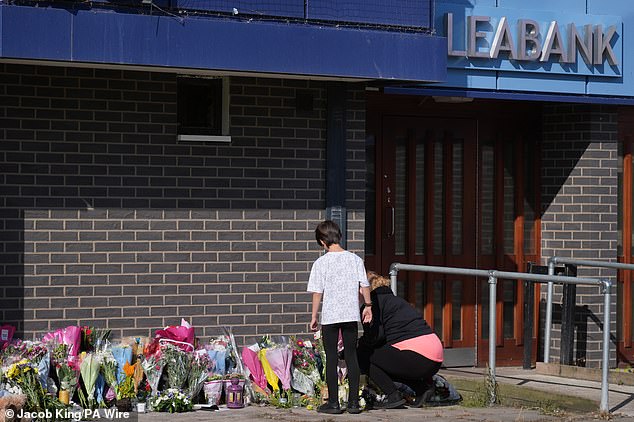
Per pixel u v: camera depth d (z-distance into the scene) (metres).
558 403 12.42
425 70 12.89
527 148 16.02
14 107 12.13
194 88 13.06
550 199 15.82
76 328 11.79
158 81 12.70
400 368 11.98
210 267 12.97
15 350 11.23
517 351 15.93
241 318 13.11
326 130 13.50
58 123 12.30
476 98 14.66
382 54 12.66
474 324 15.70
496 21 14.31
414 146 15.28
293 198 13.35
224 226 13.04
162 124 12.73
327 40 12.37
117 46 11.38
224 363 12.18
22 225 12.17
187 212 12.87
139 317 12.64
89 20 11.27
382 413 11.59
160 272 12.73
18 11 11.01
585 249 15.51
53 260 12.27
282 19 12.34
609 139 15.57
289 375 12.19
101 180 12.48
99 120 12.46
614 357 15.78
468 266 15.62
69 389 11.12
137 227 12.63
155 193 12.71
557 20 14.70
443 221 15.46
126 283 12.58
